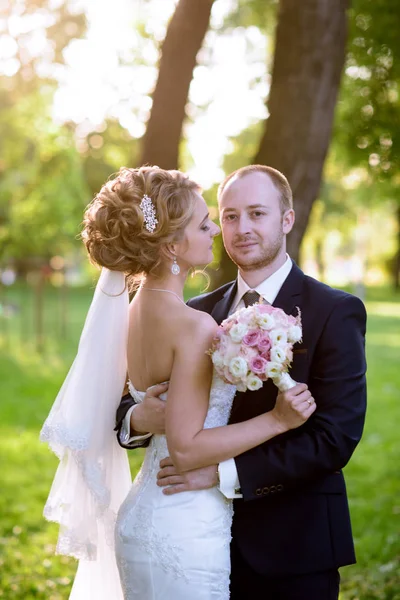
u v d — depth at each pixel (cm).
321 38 499
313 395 258
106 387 277
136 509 258
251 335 235
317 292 269
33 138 1722
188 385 245
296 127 502
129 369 275
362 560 497
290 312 270
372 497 636
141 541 252
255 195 271
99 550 291
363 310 266
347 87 1010
